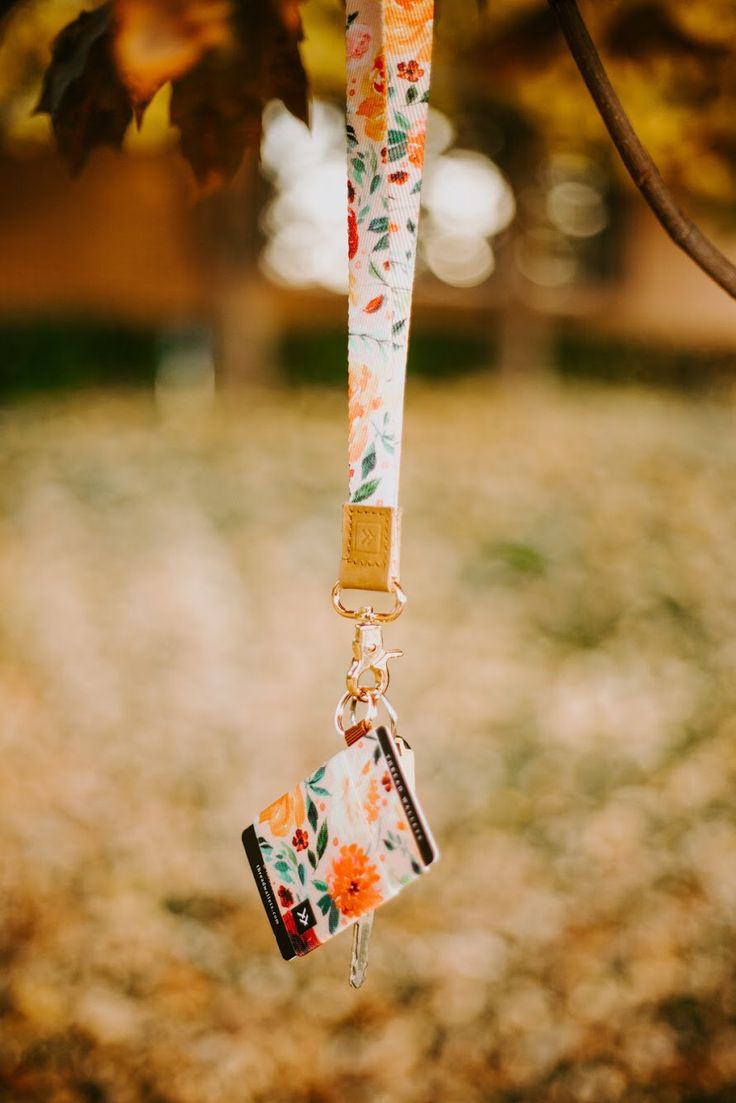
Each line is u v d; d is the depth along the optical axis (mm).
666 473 8438
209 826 3490
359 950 1085
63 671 4609
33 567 5863
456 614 5492
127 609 5402
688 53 1965
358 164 1112
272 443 9266
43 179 10445
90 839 3346
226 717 4320
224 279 11617
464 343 15375
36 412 10586
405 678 4711
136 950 2820
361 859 1053
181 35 1328
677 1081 2395
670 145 2291
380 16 1083
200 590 5719
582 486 7992
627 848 3342
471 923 2980
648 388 14922
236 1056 2467
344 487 7887
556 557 6375
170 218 11180
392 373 1117
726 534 6840
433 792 3717
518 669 4805
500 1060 2484
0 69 2334
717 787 3703
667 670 4727
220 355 11969
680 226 1169
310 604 5656
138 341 13062
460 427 10617
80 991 2645
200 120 1409
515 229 13336
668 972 2752
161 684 4582
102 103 1398
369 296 1115
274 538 6641
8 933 2834
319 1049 2510
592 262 15164
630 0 1881
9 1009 2555
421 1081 2422
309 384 14039
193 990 2691
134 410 10938
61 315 12242
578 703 4414
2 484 7402
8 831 3311
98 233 10836
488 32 2160
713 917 2971
